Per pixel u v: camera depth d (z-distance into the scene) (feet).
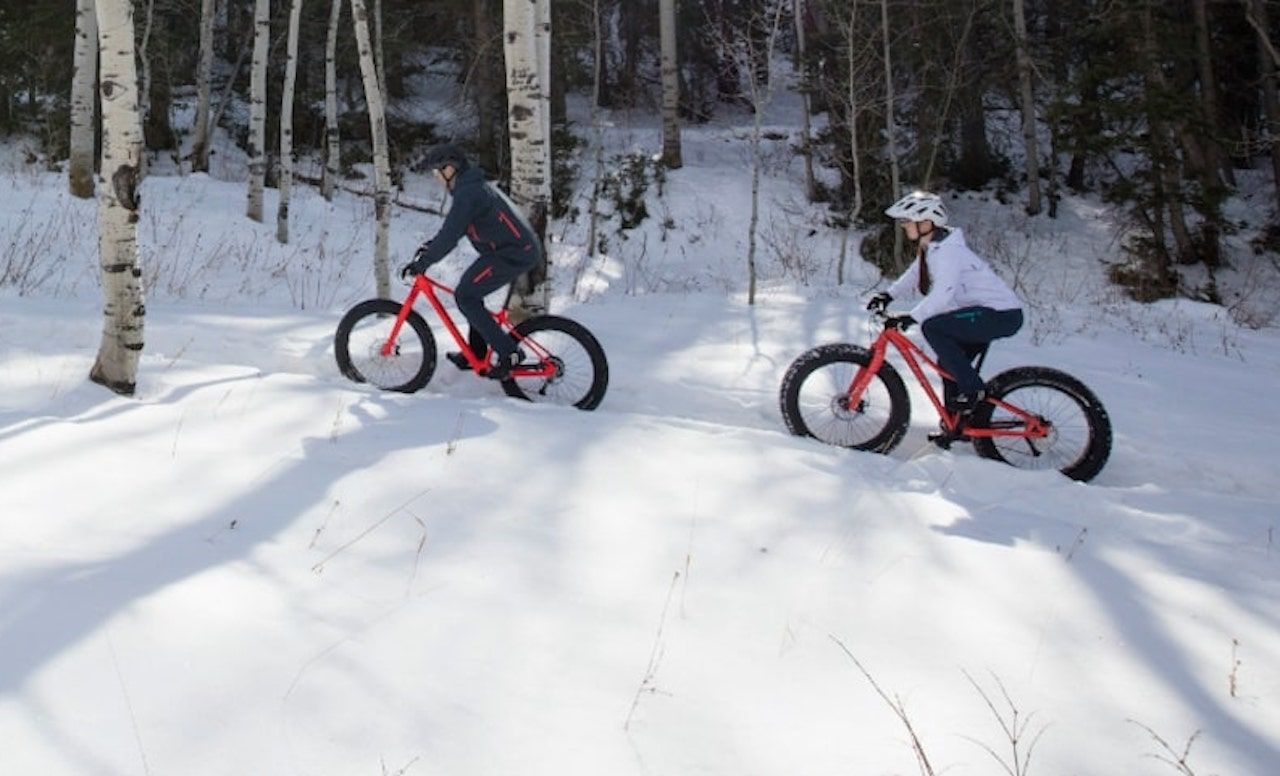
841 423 19.90
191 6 76.48
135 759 8.45
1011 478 17.57
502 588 12.12
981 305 18.90
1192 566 14.05
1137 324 39.40
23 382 18.54
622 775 8.90
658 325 30.12
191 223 46.09
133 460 15.12
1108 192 68.13
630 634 11.30
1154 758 9.49
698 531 14.23
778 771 9.09
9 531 12.30
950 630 11.84
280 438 16.70
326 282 39.88
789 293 43.01
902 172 68.54
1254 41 72.38
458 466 15.96
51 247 37.09
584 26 74.95
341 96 83.41
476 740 9.21
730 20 93.86
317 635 10.64
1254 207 72.64
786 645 11.29
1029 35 76.79
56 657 9.67
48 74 72.02
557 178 69.82
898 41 66.90
